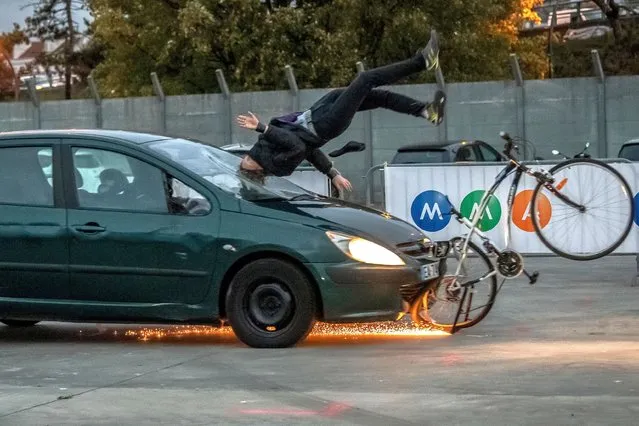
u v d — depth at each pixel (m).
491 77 39.09
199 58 38.44
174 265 9.99
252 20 37.12
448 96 28.33
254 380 8.36
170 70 40.59
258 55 37.12
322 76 37.16
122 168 10.28
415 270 9.91
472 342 10.02
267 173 10.41
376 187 16.86
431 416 7.01
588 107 27.55
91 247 10.15
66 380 8.54
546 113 27.83
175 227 10.00
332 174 10.62
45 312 10.30
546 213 12.77
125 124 29.97
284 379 8.38
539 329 10.73
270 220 9.88
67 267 10.21
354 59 36.41
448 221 14.72
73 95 63.94
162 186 10.17
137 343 10.53
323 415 7.12
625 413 6.94
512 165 11.08
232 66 38.50
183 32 37.03
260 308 9.88
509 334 10.47
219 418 7.11
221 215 9.97
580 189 12.51
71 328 11.73
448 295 10.61
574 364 8.60
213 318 9.98
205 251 9.92
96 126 30.05
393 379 8.23
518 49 43.00
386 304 9.82
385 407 7.30
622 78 27.33
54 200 10.34
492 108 28.14
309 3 38.09
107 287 10.15
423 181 14.80
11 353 10.04
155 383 8.32
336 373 8.55
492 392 7.65
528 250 14.30
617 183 12.33
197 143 10.91
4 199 10.44
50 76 64.62
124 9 40.19
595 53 27.23
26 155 10.49
